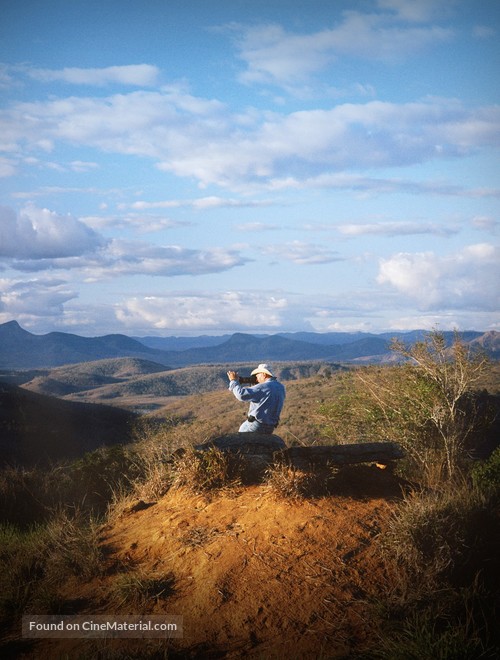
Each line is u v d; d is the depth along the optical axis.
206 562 4.58
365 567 4.38
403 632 3.70
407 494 5.67
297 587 4.19
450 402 9.17
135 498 6.54
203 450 6.20
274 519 5.04
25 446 57.06
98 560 4.89
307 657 3.56
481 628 3.68
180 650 3.69
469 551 4.54
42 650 3.90
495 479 6.47
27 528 7.14
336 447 6.03
